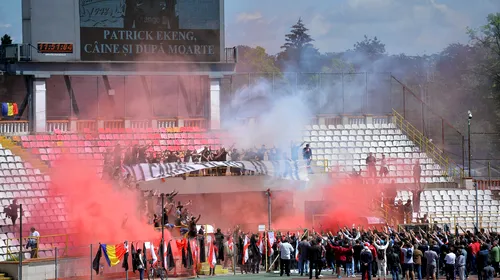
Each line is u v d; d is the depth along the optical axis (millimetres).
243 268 91375
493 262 80062
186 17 122688
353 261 82125
